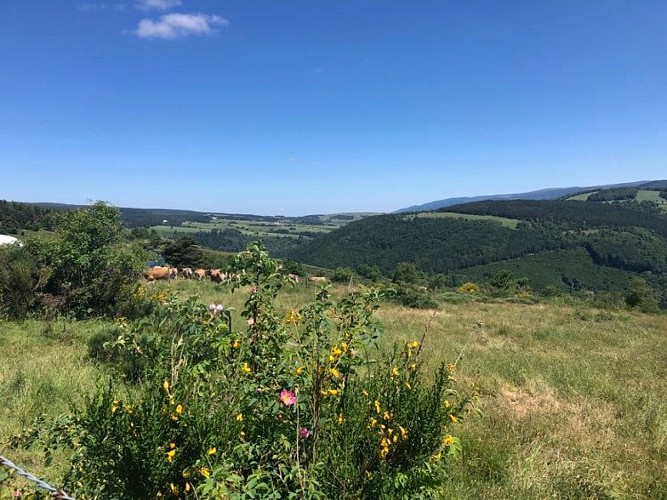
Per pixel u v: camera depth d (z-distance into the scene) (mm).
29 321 8977
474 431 4523
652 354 10352
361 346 2516
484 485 3611
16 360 6039
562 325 15938
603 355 10039
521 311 20953
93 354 6473
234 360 2443
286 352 2457
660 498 3666
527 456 4152
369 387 2486
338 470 2150
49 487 1621
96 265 10242
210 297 15367
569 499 3506
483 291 34531
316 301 2760
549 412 5727
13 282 9453
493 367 8070
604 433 5023
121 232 11047
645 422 5430
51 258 10164
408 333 11719
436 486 2336
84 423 2062
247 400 2266
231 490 1946
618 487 3762
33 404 4375
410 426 2328
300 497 2002
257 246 2664
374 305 2760
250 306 2619
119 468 1961
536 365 8414
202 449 1989
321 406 2324
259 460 2199
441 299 25656
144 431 1959
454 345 10188
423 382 4855
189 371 2240
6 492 2137
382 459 2207
